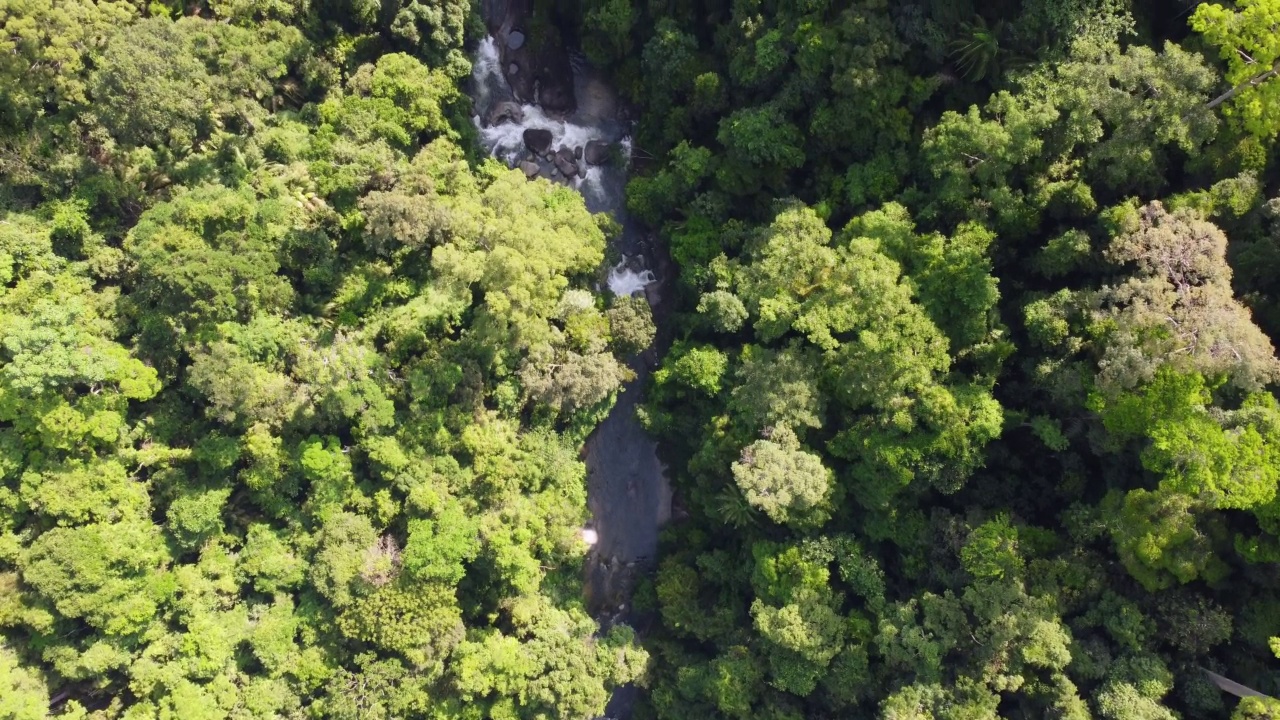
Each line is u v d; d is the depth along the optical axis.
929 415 39.22
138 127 39.78
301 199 44.25
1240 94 33.75
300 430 43.44
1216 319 31.11
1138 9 38.22
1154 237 33.34
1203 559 34.41
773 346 45.06
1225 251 34.16
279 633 41.47
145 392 39.88
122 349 39.91
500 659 43.09
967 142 38.81
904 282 40.75
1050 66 38.31
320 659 42.38
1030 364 39.22
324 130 45.56
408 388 44.97
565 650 45.28
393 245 45.09
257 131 44.84
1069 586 38.16
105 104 38.69
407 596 41.84
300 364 42.25
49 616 37.59
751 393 43.56
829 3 42.06
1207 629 34.62
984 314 39.59
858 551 42.62
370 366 43.91
